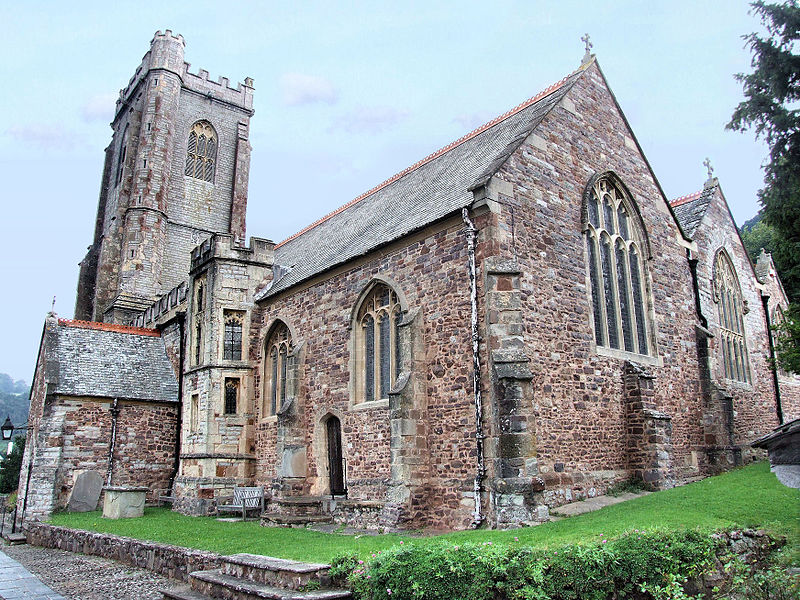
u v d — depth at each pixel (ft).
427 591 31.96
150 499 94.43
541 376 57.26
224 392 86.89
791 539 40.16
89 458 91.30
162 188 151.74
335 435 73.97
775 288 106.32
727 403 75.25
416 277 63.93
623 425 64.23
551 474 55.36
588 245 67.67
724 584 34.30
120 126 176.65
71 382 93.40
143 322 124.06
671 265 78.43
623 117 77.77
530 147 63.52
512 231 58.75
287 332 85.76
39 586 48.42
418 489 57.47
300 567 37.35
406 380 59.21
